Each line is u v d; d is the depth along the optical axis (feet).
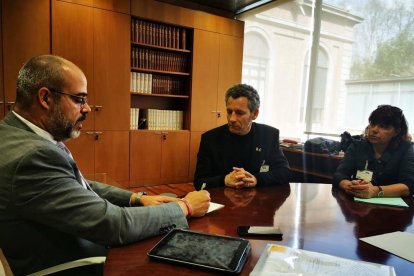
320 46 13.42
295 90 15.06
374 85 11.49
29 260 2.64
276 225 3.45
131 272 2.33
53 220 2.51
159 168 13.78
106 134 12.35
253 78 17.04
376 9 11.22
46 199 2.48
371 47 11.47
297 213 3.95
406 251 2.81
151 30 13.17
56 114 2.89
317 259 2.53
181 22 13.62
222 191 5.03
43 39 10.83
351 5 12.03
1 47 10.24
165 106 14.84
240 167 5.91
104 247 3.08
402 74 10.50
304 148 12.15
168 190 13.05
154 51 13.47
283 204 4.35
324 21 13.14
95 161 12.21
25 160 2.44
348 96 12.44
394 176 5.66
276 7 14.98
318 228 3.40
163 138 13.76
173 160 14.11
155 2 12.91
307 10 14.05
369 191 4.81
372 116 5.69
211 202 4.33
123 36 12.35
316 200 4.65
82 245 2.91
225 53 15.02
